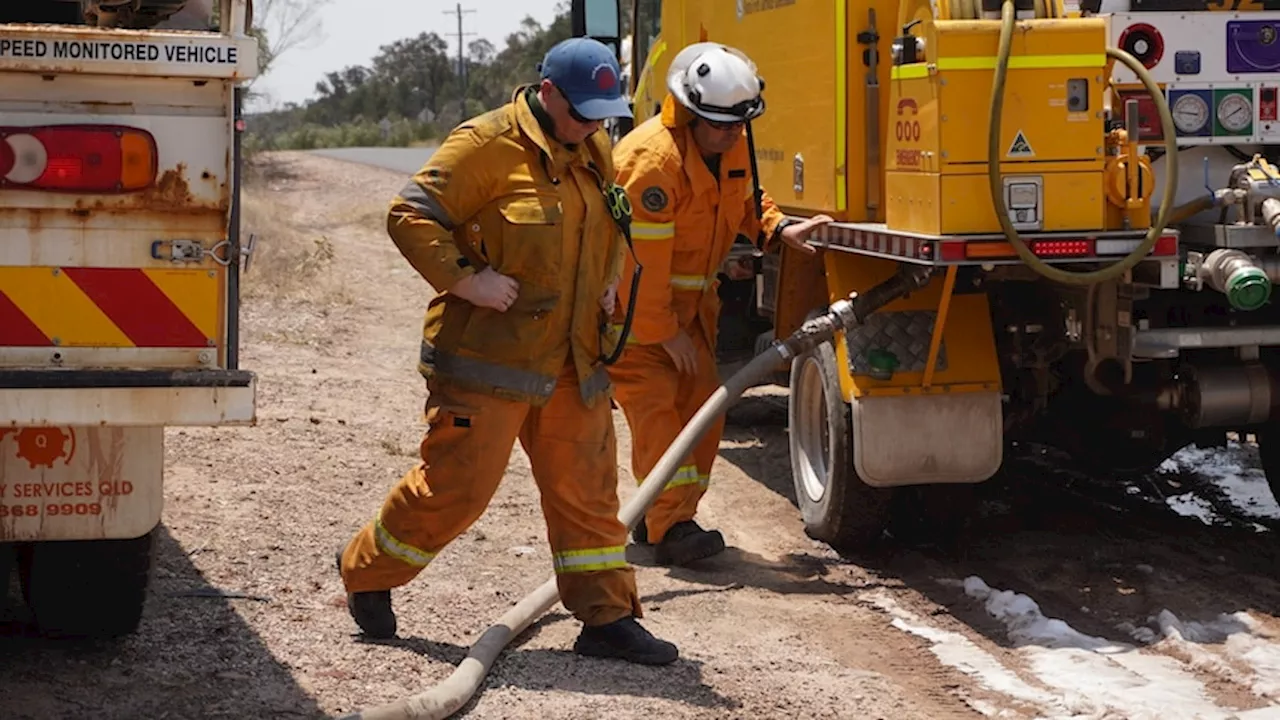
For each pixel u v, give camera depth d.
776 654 5.84
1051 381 7.45
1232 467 9.40
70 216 3.92
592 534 5.44
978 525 8.06
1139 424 7.48
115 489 4.66
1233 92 7.12
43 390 3.92
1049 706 5.41
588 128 5.08
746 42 8.79
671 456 6.66
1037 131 6.16
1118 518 8.20
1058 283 7.02
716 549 7.16
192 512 7.11
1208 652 5.99
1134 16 7.01
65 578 5.12
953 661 5.94
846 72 7.16
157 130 3.95
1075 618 6.56
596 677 5.30
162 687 4.95
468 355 5.14
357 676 5.16
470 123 5.11
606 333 5.35
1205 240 6.65
